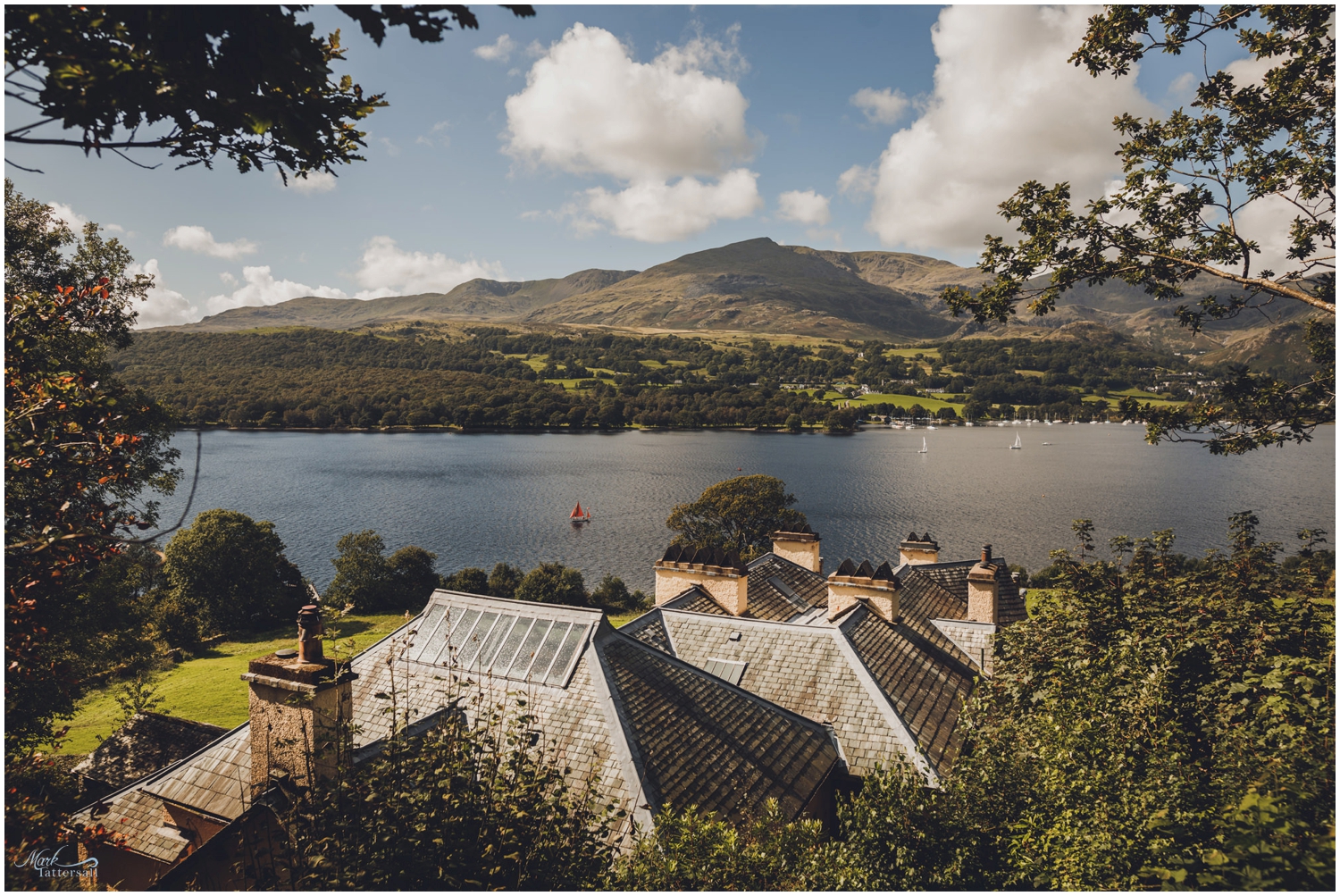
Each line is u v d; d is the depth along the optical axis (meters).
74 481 9.48
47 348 15.44
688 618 20.70
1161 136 14.20
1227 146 13.66
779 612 23.97
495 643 16.41
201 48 5.77
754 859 8.83
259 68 5.87
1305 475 184.75
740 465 196.88
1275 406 14.08
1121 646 11.77
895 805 9.75
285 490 152.25
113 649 33.34
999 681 13.95
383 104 7.21
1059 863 8.55
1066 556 16.39
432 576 79.38
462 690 15.50
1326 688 10.04
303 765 11.34
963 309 15.48
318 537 111.31
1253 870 7.14
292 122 6.24
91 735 31.52
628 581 87.94
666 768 13.23
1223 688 10.98
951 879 8.94
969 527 115.56
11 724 18.05
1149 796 8.70
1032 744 10.73
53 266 28.41
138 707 21.56
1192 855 8.05
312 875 8.53
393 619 71.12
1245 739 9.59
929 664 20.17
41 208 28.39
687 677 16.05
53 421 9.47
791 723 16.20
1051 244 14.62
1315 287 13.24
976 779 10.38
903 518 124.00
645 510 133.12
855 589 21.48
